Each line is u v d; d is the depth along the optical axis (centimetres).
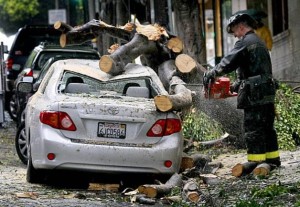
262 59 1336
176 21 2280
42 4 5988
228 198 1192
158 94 1390
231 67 1342
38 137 1301
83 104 1288
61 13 4406
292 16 2642
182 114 1537
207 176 1341
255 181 1288
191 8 2269
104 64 1438
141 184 1351
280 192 1159
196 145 1709
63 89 1386
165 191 1247
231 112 1628
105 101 1312
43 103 1332
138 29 1602
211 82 1355
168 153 1291
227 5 3266
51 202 1184
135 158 1283
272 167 1359
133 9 2973
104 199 1247
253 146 1346
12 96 2666
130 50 1548
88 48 2444
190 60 1586
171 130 1303
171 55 1648
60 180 1390
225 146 1706
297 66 2619
